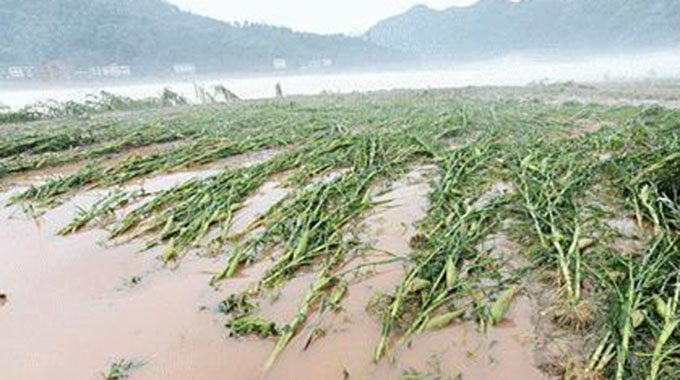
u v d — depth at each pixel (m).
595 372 2.36
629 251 3.58
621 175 4.94
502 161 6.20
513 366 2.55
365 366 2.64
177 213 5.06
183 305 3.38
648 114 9.06
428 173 6.31
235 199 5.49
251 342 2.92
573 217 4.05
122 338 3.03
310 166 6.79
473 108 11.64
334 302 3.22
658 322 2.62
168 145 9.81
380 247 4.15
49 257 4.32
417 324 2.88
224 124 11.25
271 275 3.65
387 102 15.11
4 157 9.05
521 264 3.60
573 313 2.80
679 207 4.00
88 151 8.95
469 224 4.27
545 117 9.98
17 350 2.95
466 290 3.18
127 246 4.50
